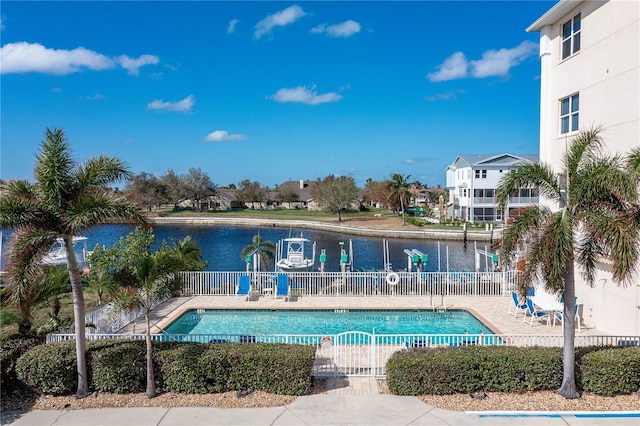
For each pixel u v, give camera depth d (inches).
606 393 372.2
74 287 377.1
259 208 4822.8
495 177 2524.6
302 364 382.6
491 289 817.5
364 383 410.9
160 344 413.1
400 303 766.5
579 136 390.9
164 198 4109.3
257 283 853.2
